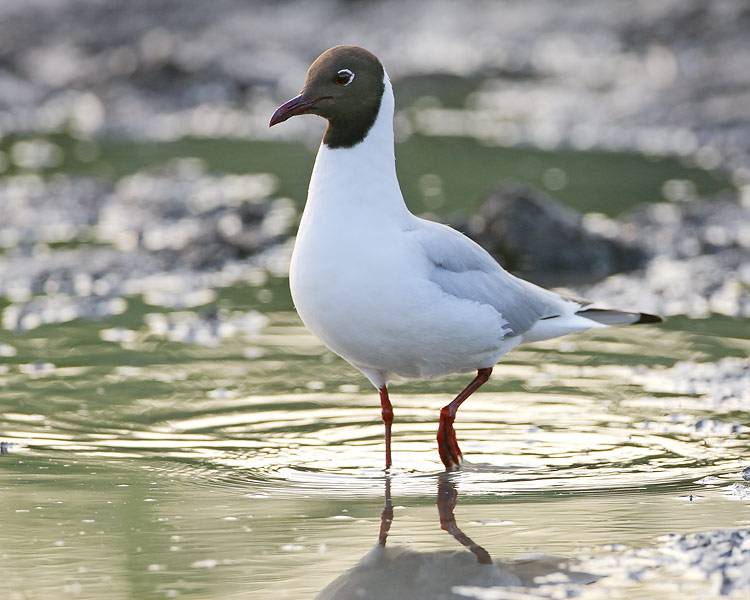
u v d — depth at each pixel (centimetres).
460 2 4159
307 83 938
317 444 1012
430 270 934
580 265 1695
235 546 786
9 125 2730
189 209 1962
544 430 1045
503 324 974
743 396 1129
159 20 3616
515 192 1747
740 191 2084
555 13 3922
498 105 3089
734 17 3338
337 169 930
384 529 817
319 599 709
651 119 2783
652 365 1240
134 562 759
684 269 1656
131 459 966
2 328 1359
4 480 912
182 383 1173
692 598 699
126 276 1609
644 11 3572
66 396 1124
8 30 3372
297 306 955
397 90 3288
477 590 718
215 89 3097
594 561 755
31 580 732
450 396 1148
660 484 907
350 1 4050
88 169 2262
